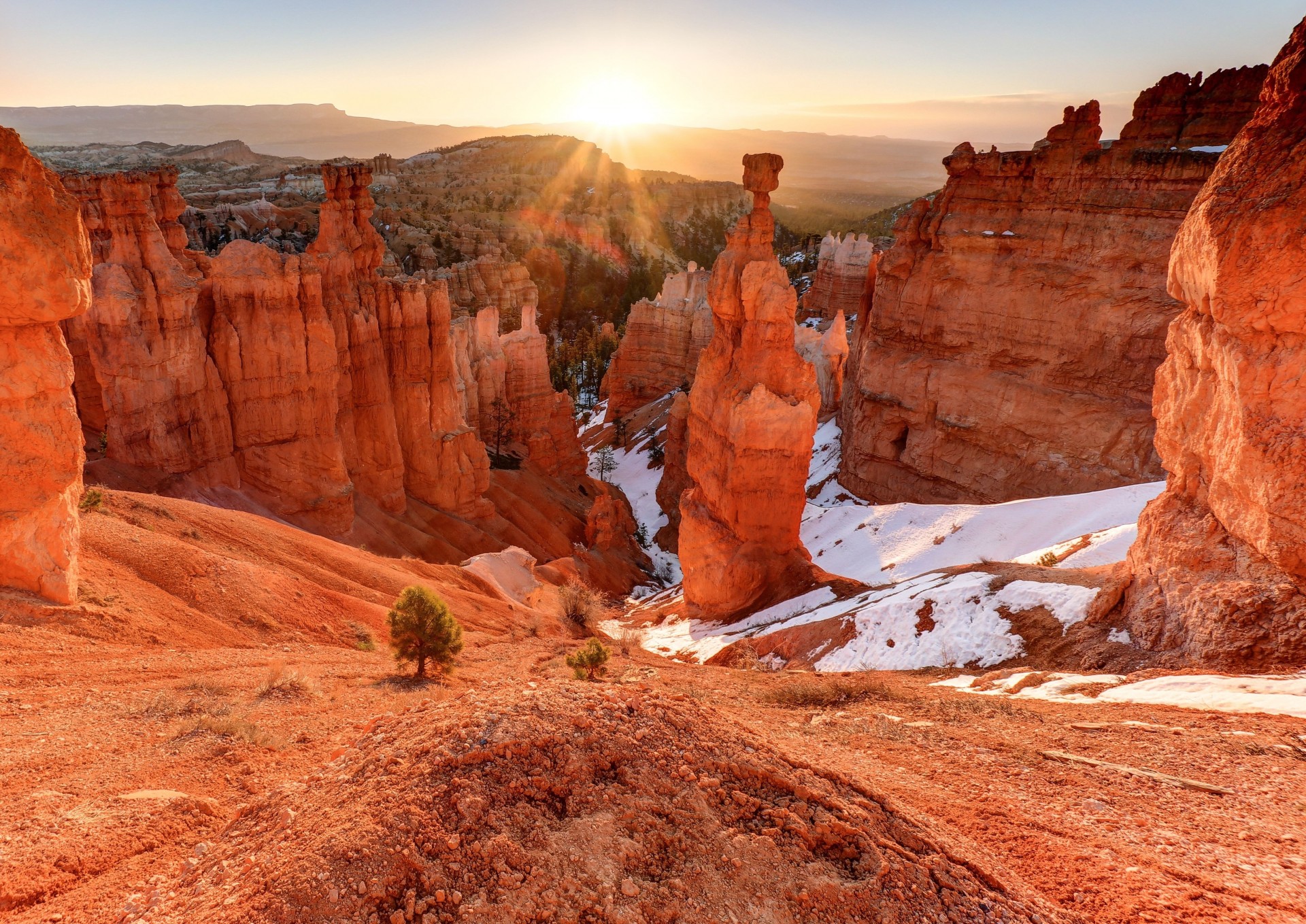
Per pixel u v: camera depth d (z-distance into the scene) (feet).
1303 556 58.90
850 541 175.83
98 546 72.90
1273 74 64.28
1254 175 62.23
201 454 136.46
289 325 144.97
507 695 24.43
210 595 73.51
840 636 96.63
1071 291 190.08
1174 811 30.25
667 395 402.93
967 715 48.75
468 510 197.16
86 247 58.34
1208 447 70.38
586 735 21.79
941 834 22.12
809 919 17.85
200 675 53.16
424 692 56.08
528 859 18.37
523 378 278.67
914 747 40.11
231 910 17.58
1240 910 21.29
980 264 208.03
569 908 17.44
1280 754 37.32
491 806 19.56
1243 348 62.69
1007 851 25.41
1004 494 202.90
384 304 177.88
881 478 239.30
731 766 21.88
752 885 18.45
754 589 140.56
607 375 433.07
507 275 579.89
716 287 144.05
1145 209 177.37
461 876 17.88
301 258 147.02
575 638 117.80
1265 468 60.80
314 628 78.48
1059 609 82.07
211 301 141.90
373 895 17.35
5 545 56.75
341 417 164.66
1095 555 104.99
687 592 156.25
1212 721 44.09
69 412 59.21
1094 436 184.65
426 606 63.72
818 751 36.11
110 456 124.98
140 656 55.26
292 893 17.39
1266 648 58.49
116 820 28.30
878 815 21.43
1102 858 24.81
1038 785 33.37
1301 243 57.82
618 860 18.67
